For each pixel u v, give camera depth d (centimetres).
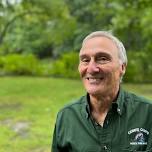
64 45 3073
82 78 236
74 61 2170
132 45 2150
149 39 2036
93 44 228
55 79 2036
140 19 1992
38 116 1029
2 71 2258
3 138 798
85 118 239
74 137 239
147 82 1997
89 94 238
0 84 1772
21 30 3388
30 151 714
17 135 827
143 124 233
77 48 2709
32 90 1584
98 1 2281
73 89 1614
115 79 232
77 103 248
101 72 227
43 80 1962
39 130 866
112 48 229
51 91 1553
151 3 1847
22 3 2173
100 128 235
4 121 972
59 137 245
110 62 227
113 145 230
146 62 2022
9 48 3366
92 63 228
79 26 2742
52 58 3441
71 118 244
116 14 2150
